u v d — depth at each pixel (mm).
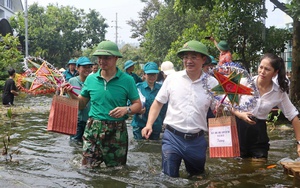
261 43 12258
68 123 4695
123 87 4934
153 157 5777
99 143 4926
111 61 4852
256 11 11742
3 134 7781
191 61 4320
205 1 11477
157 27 32156
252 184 4391
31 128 8648
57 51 40562
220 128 4340
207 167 5105
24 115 11312
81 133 7113
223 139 4324
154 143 6828
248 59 12672
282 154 6012
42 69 5020
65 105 4691
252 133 5395
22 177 4543
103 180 4480
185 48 4297
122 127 5000
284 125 9109
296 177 4609
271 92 5129
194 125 4398
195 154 4438
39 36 38250
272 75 5020
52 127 4590
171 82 4500
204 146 4516
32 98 18438
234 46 12398
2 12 43219
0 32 28203
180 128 4402
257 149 5441
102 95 4914
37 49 36500
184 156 4438
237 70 4305
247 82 4430
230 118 4316
